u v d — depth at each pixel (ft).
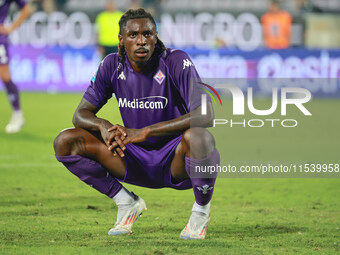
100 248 33.40
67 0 175.94
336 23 171.83
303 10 175.94
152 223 41.32
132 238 36.32
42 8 169.07
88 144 36.24
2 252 32.50
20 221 41.27
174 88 36.37
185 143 34.60
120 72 36.68
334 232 38.73
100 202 49.37
